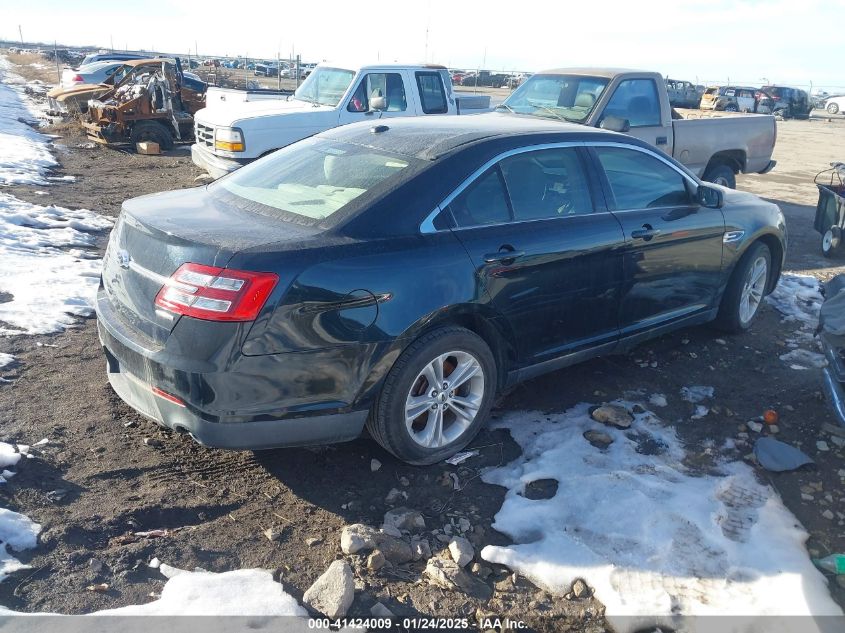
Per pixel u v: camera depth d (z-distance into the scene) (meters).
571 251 4.05
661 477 3.67
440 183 3.65
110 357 3.59
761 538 3.22
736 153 10.20
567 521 3.29
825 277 7.66
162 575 2.83
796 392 4.75
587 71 9.13
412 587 2.90
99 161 14.04
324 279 3.14
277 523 3.22
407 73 10.88
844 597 2.93
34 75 45.78
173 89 15.88
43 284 5.96
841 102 42.97
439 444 3.70
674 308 4.94
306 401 3.21
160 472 3.51
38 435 3.71
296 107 10.33
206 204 3.80
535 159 4.11
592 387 4.71
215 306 2.99
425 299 3.41
